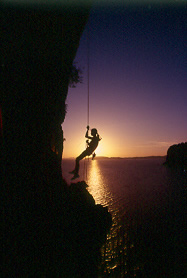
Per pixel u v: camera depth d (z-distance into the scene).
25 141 4.76
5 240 3.34
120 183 26.09
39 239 4.17
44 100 5.96
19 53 4.48
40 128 5.66
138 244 6.85
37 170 5.11
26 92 4.88
